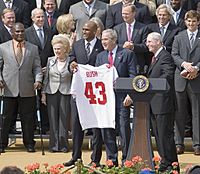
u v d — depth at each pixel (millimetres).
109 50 36906
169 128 35656
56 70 42719
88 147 44000
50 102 42719
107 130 36531
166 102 35438
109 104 36531
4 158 40750
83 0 45375
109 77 36594
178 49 42125
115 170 30141
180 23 44594
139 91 32969
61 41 42562
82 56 38281
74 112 37469
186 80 41844
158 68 35781
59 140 42688
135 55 39531
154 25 43469
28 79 42938
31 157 40969
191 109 42562
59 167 28922
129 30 43062
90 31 38281
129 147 33469
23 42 43094
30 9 47719
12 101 42969
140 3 45344
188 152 42531
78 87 37062
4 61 42906
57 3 46500
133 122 33406
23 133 42781
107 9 45438
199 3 45469
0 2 46125
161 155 35719
